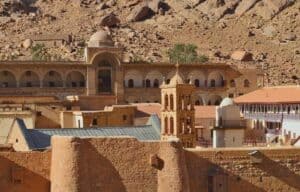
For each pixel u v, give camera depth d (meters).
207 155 70.06
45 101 164.50
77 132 90.31
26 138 85.50
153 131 97.31
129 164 66.19
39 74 191.75
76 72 194.75
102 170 65.19
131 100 198.12
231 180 70.69
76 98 163.88
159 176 66.81
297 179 73.62
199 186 69.44
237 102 163.38
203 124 143.75
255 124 158.00
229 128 107.88
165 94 99.06
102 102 167.62
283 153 73.31
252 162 71.69
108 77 196.38
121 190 65.62
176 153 66.94
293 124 143.38
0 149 77.50
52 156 65.94
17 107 145.38
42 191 65.69
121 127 95.56
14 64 189.50
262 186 72.00
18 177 65.06
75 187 63.91
